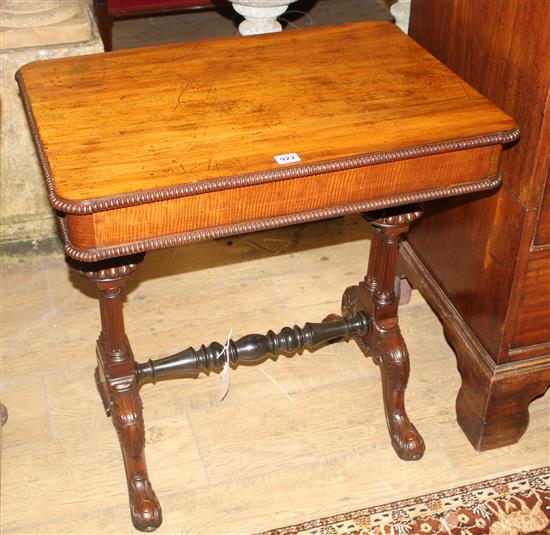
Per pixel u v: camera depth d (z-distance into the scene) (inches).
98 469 84.2
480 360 82.2
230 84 70.3
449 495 81.7
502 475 84.0
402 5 106.0
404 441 84.6
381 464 84.8
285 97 68.4
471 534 78.1
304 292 107.1
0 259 109.1
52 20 97.5
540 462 85.4
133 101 67.4
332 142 62.1
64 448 86.3
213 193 58.7
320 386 93.7
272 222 61.6
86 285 107.7
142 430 76.1
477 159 64.7
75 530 78.4
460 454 86.0
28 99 67.6
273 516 79.7
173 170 58.5
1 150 101.3
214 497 81.4
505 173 73.1
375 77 71.4
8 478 83.0
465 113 66.0
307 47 76.8
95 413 90.4
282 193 60.7
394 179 63.3
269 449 86.3
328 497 81.5
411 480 83.3
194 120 64.9
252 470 84.0
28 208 106.7
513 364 80.5
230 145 61.6
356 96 68.5
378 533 78.0
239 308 104.3
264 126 64.1
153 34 157.1
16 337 99.7
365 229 118.2
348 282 108.9
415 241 95.1
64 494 81.7
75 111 65.8
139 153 60.6
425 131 63.6
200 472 83.8
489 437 85.1
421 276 93.9
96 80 70.6
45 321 102.0
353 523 78.9
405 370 82.4
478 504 80.8
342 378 94.8
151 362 78.3
